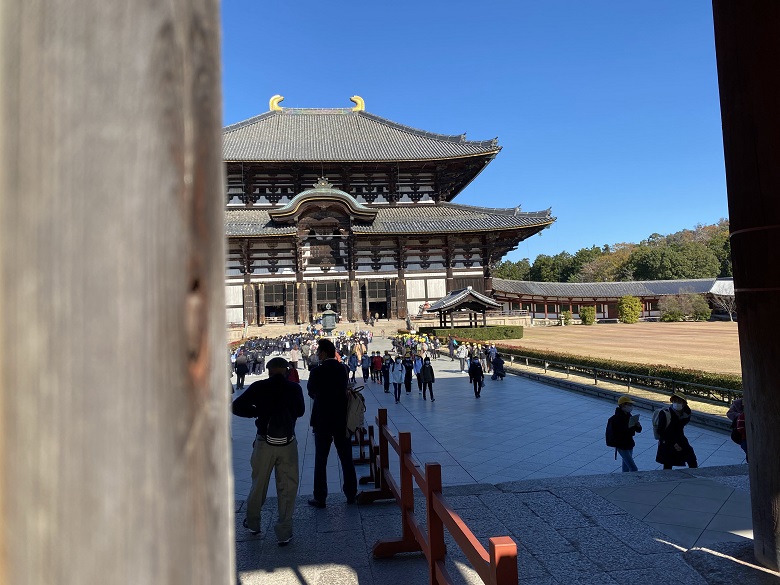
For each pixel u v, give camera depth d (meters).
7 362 0.74
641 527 5.50
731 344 36.66
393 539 5.02
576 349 34.19
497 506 6.21
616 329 55.72
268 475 5.44
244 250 52.72
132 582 0.75
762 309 4.14
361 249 54.59
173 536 0.78
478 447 11.53
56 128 0.75
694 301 69.31
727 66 4.33
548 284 75.06
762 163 4.08
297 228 52.62
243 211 58.00
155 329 0.77
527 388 20.39
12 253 0.75
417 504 6.36
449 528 3.22
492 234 55.00
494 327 43.94
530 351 28.47
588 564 4.65
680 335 46.22
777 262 4.03
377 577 4.54
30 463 0.73
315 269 54.12
